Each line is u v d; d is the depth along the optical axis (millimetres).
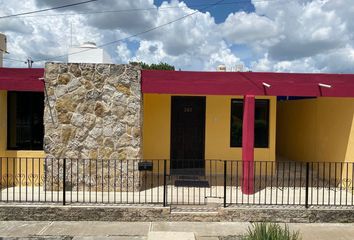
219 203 7633
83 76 8586
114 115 8625
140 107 8656
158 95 11023
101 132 8625
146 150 11000
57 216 7125
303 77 8641
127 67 8602
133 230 6621
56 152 8586
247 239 5332
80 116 8602
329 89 8648
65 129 8578
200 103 11195
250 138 8516
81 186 8641
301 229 6809
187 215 7156
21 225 6848
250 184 8500
